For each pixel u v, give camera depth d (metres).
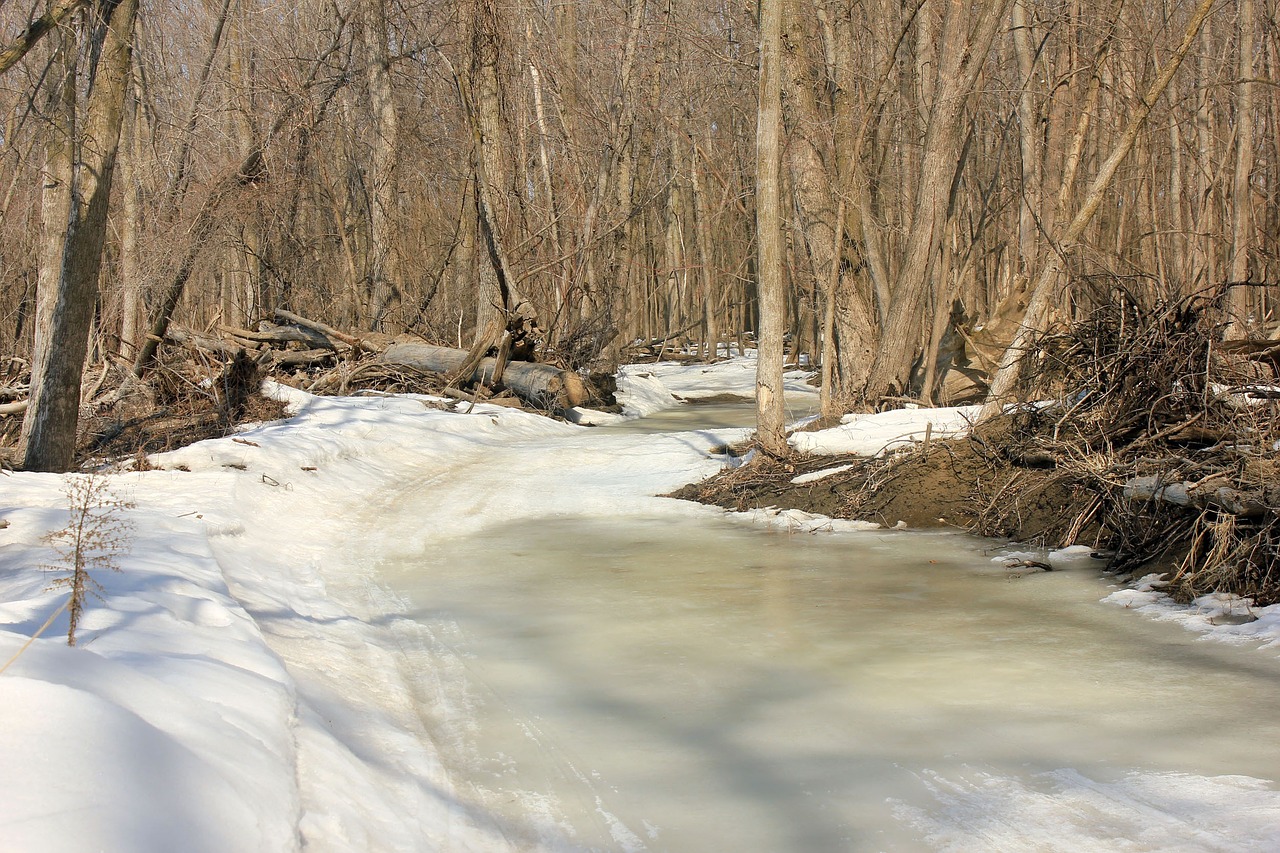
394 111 25.67
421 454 14.61
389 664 5.99
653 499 12.02
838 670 5.86
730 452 14.06
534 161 29.30
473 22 22.05
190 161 21.12
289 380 19.92
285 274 27.62
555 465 14.21
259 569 7.80
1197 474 7.91
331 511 10.86
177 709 3.53
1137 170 26.55
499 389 20.66
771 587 7.91
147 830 2.59
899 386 15.54
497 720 5.12
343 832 3.44
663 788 4.30
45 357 10.94
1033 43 20.98
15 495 8.83
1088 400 9.81
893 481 10.91
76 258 10.80
